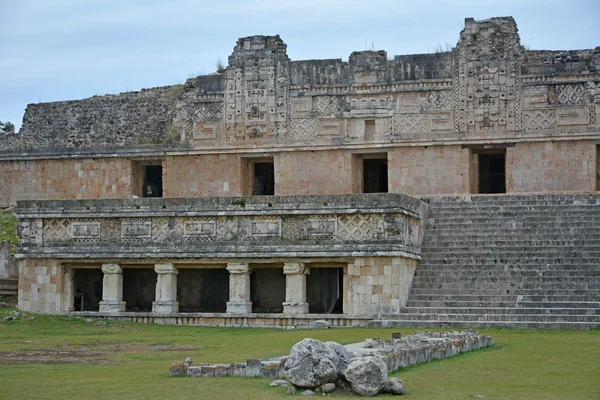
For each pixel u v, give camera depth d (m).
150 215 27.47
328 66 36.44
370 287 25.61
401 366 14.52
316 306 27.55
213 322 26.61
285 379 13.23
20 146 41.62
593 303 23.95
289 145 36.38
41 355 17.66
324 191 36.12
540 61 35.34
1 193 38.81
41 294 28.31
